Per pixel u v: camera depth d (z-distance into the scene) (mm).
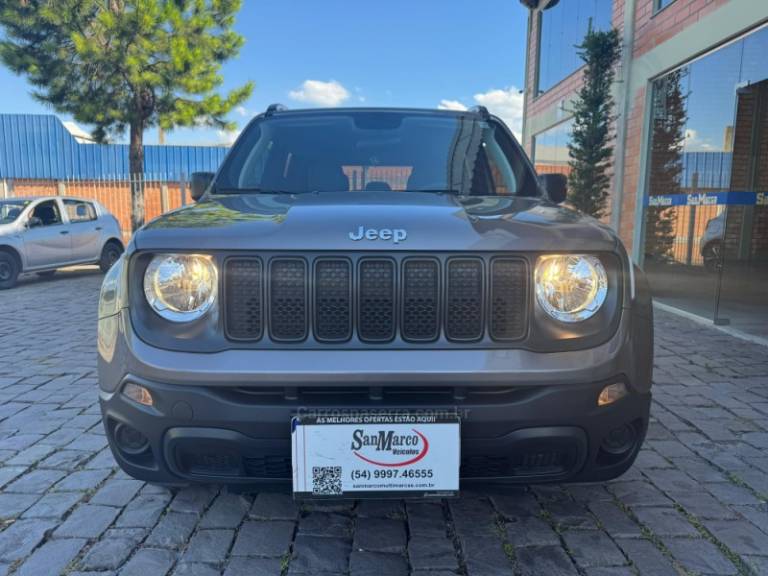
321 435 1938
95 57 12648
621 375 2035
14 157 21422
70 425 3650
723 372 4699
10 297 9188
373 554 2309
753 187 6945
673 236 7676
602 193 9188
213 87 13766
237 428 1951
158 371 1948
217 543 2381
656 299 7820
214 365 1931
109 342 2094
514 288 2010
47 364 5105
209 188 3143
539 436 1972
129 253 2049
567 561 2258
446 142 3328
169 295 1998
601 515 2584
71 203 11672
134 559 2271
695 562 2248
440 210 2238
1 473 2998
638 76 8305
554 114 11906
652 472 2996
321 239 1987
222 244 1981
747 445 3328
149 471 2127
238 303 1989
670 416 3770
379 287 1995
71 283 10953
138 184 14969
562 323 2020
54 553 2311
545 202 2727
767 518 2562
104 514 2596
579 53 9406
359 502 2701
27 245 10312
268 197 2688
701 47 6754
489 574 2184
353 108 3625
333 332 1996
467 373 1924
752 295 7652
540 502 2697
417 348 1977
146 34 12727
